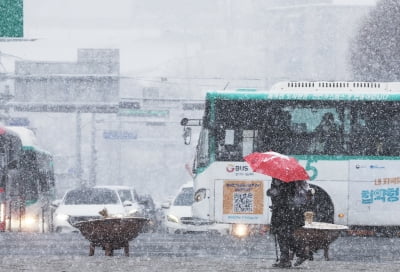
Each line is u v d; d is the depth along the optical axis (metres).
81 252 45.66
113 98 148.75
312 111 55.56
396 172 55.62
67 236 61.66
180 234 65.81
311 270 32.78
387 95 55.56
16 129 82.56
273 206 34.47
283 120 55.47
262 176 55.00
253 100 55.38
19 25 64.69
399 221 55.84
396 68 146.25
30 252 45.81
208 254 44.69
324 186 55.53
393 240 57.88
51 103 148.38
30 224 80.00
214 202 55.25
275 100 55.34
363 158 55.59
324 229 35.34
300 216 34.34
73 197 70.00
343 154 55.62
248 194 55.06
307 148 55.53
